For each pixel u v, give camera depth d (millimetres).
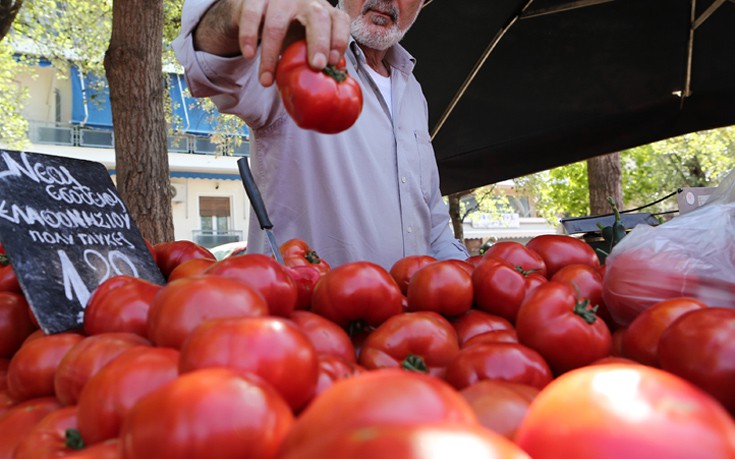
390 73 3002
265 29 1344
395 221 2824
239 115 2486
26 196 1631
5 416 1127
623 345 1340
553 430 646
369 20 2723
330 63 1353
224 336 833
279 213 2697
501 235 28156
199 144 23125
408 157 2918
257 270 1280
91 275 1633
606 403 636
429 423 543
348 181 2705
